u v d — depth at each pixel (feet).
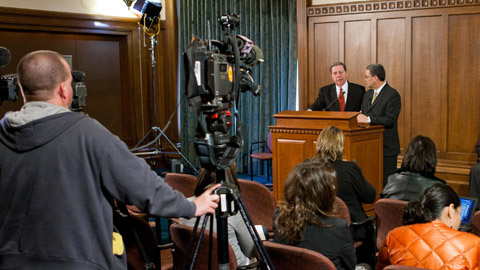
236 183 7.27
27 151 5.11
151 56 25.44
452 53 18.31
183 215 5.41
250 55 6.77
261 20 23.02
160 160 25.91
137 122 25.67
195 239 7.26
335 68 17.38
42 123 5.08
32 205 5.06
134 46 25.26
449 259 6.19
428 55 18.75
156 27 25.58
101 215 5.18
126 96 25.64
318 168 6.79
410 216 6.99
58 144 5.08
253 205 10.27
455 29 18.15
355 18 19.92
